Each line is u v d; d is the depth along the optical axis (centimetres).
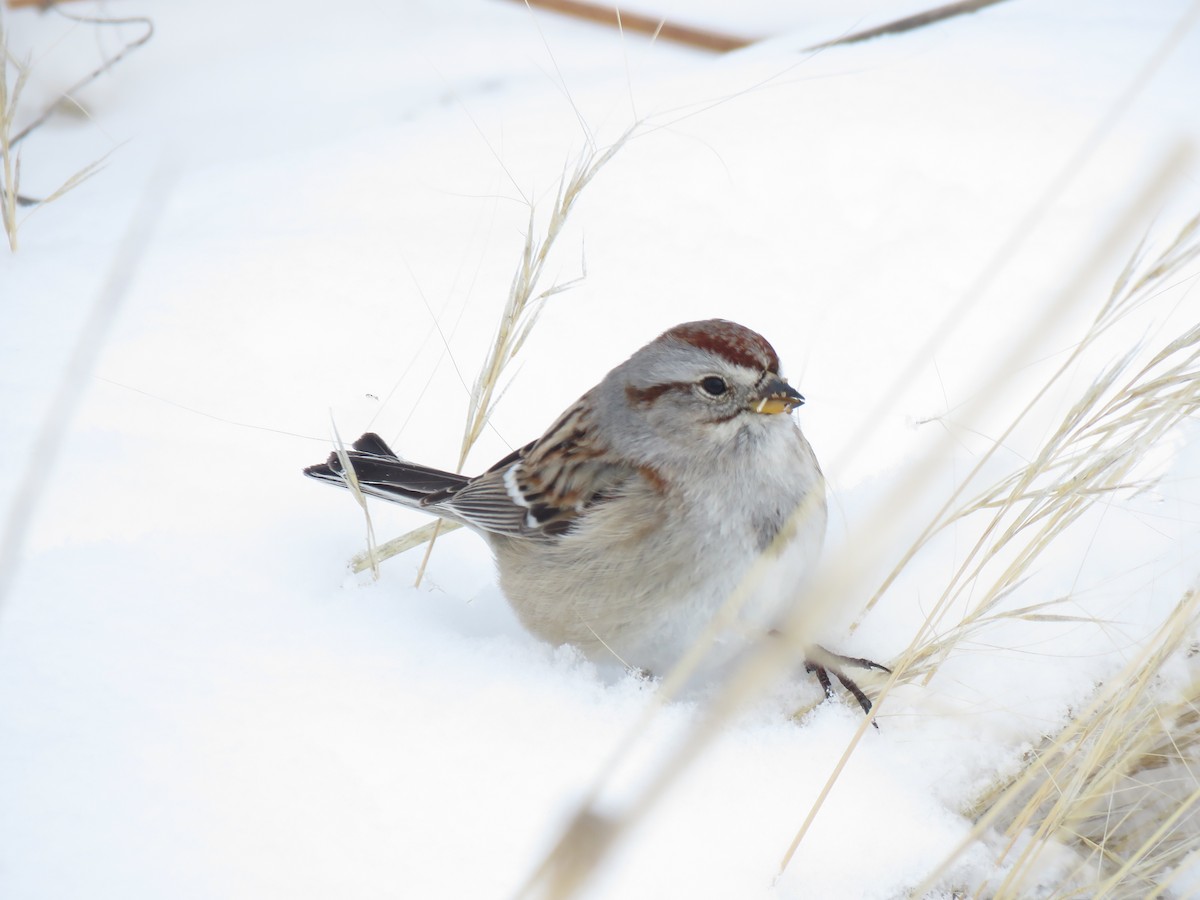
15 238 1128
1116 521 731
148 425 921
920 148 1152
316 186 1209
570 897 404
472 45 1434
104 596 730
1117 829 636
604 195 1146
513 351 791
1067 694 662
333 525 846
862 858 589
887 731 659
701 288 1027
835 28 1363
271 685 668
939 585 731
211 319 1026
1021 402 840
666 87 1289
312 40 1474
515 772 615
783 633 409
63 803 582
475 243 1106
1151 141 1121
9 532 548
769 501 704
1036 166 1112
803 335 966
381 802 593
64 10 1462
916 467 407
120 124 1345
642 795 405
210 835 570
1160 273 599
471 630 785
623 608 718
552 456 757
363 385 966
